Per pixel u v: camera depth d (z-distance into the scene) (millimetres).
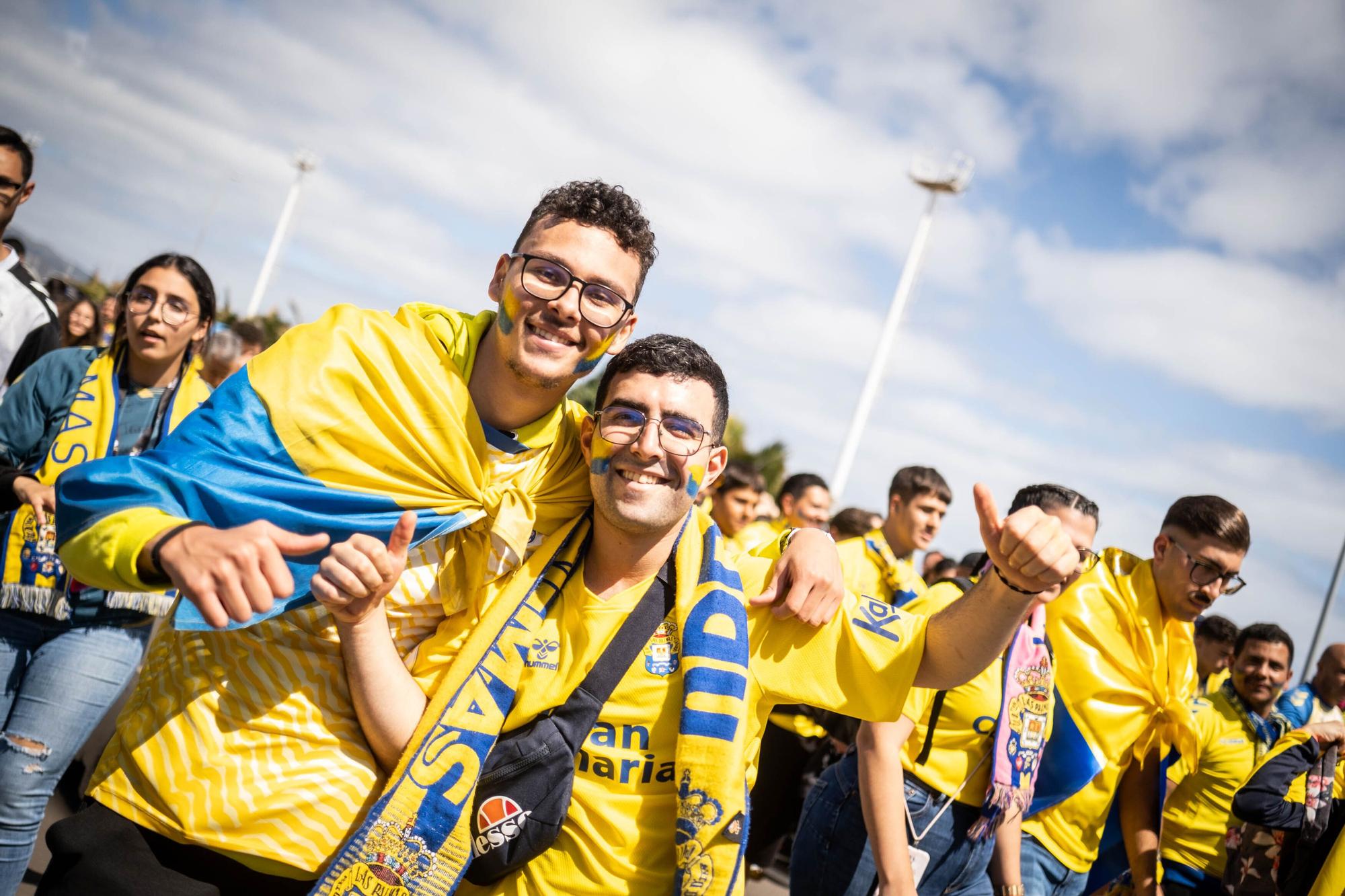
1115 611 3711
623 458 2066
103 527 1708
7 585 3188
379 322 2033
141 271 3619
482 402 2146
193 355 3756
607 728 2039
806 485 7246
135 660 3412
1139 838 3955
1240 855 3918
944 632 2049
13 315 3994
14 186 3906
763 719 2158
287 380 1954
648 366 2104
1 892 3168
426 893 1909
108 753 2008
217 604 1602
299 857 1921
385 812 1895
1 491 3143
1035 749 3230
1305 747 3771
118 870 1875
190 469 1850
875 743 2834
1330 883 3354
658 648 2080
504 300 2086
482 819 1967
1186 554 3676
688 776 1956
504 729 2051
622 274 2121
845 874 3219
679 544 2154
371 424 1975
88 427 3543
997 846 3414
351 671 1920
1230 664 5387
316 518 1914
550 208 2146
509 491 2086
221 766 1910
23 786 3150
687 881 1923
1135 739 3676
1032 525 1827
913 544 5547
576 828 2018
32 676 3244
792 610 2074
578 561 2186
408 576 2047
